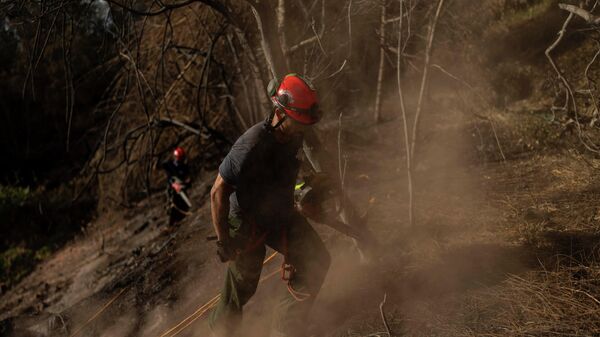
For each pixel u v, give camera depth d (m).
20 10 4.06
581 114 6.11
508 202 4.64
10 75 11.37
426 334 3.11
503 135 6.76
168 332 4.09
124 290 5.15
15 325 5.32
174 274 5.20
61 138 13.48
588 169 4.90
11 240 11.95
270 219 3.06
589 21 3.53
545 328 2.92
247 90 9.00
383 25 5.77
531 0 11.16
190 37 8.70
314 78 4.40
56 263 9.87
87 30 5.36
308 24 4.91
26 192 13.46
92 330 4.66
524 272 3.48
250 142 2.83
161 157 10.05
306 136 3.84
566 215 4.14
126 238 9.21
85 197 12.54
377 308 3.49
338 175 3.94
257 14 3.92
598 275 3.27
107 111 9.45
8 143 15.48
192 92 9.35
